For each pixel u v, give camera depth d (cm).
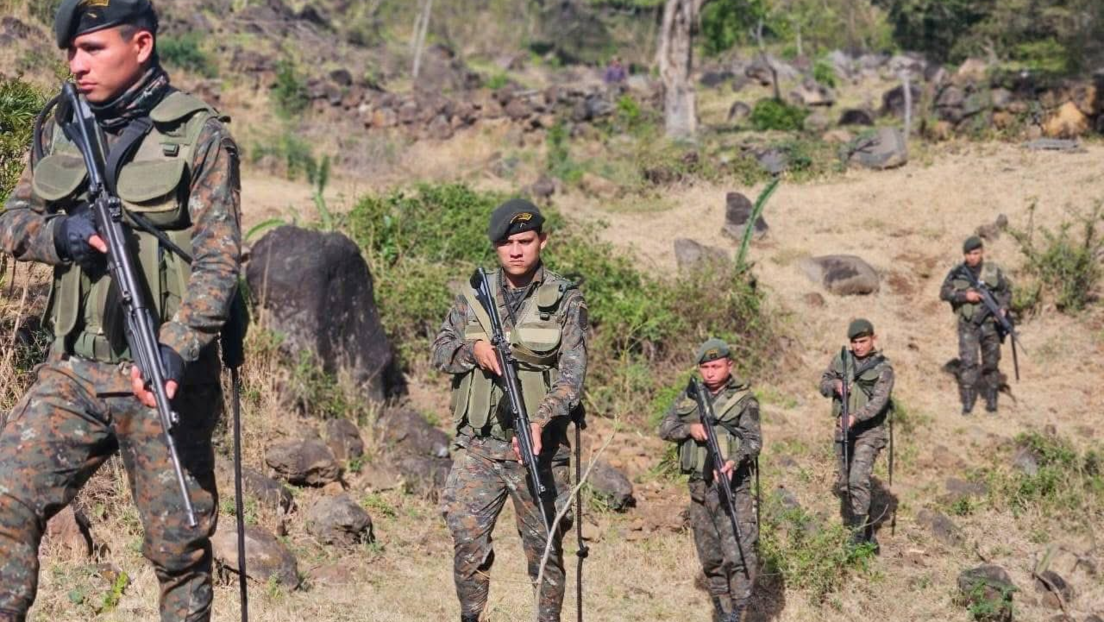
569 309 552
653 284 1441
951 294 1380
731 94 3481
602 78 4788
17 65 1206
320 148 2475
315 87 3052
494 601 764
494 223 550
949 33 3728
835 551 910
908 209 1984
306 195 1928
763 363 1403
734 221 1867
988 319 1365
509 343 539
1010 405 1397
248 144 2408
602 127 2830
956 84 2559
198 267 353
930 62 3653
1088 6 2883
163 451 362
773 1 3588
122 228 344
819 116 2839
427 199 1565
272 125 2739
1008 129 2434
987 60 3397
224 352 396
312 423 1016
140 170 353
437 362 559
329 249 1086
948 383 1459
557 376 547
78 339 356
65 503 357
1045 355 1521
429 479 971
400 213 1459
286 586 724
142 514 369
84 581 643
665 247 1795
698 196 2125
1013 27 3456
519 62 5322
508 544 905
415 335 1265
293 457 906
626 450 1139
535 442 522
